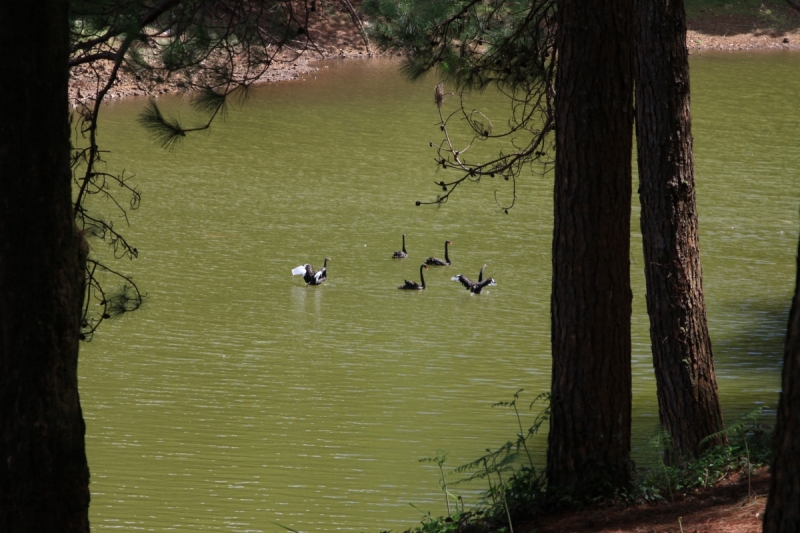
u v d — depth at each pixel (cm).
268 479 1795
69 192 696
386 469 1869
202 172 4669
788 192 4400
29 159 673
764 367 2456
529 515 968
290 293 3234
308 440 2036
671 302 1308
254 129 5531
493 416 2200
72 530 690
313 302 3156
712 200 4266
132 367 2511
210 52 997
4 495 673
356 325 2947
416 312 3094
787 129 5578
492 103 6100
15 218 672
